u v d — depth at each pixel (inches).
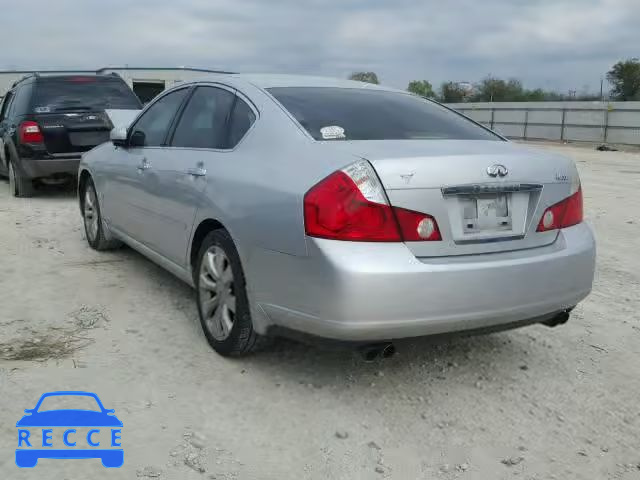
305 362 150.3
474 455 116.1
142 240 194.4
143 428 119.9
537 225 134.6
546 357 159.8
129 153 204.5
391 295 116.6
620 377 149.9
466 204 126.4
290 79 170.6
